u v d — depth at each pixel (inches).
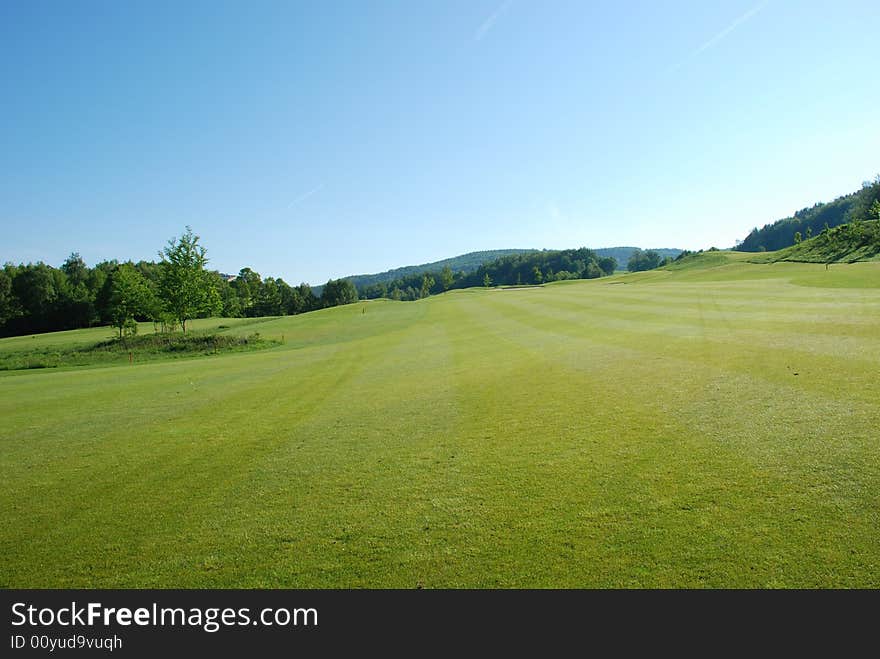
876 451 255.8
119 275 2266.2
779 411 331.0
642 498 236.8
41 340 2571.4
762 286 1557.6
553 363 607.5
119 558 226.8
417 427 391.5
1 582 215.0
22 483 333.1
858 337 535.5
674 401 381.7
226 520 255.1
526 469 284.7
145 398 637.9
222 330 2265.0
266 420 460.8
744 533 201.3
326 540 227.6
